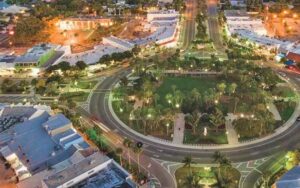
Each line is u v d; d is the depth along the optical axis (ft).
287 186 634.84
